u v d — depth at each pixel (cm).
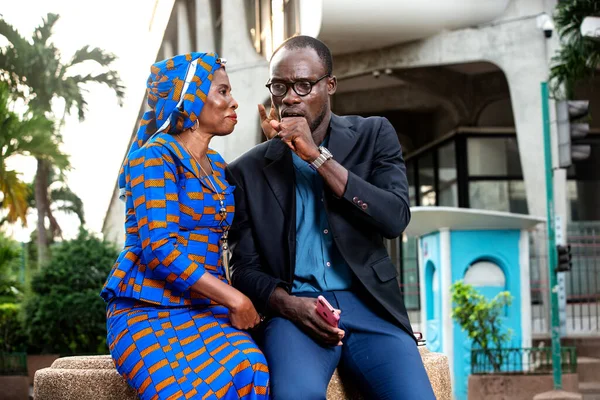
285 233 370
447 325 1354
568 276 1816
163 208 337
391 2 1744
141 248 343
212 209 352
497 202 2241
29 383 1905
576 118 1173
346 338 357
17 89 2934
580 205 2195
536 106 1822
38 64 2914
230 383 319
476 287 1382
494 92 2194
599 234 1983
